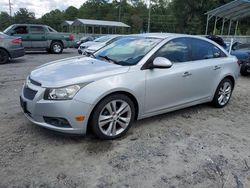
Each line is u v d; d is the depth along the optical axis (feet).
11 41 36.09
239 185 9.51
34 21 236.22
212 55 17.04
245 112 17.62
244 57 31.12
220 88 17.58
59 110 10.98
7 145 11.54
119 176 9.70
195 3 165.58
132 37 16.19
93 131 11.83
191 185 9.38
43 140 12.10
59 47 55.67
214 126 14.83
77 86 11.16
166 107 14.34
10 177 9.39
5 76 26.76
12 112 15.60
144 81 12.84
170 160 10.90
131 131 13.51
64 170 9.93
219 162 10.93
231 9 58.23
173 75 14.06
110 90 11.63
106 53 15.16
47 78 11.75
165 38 14.64
